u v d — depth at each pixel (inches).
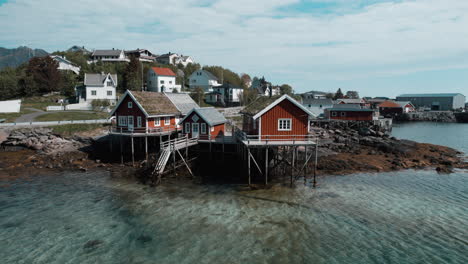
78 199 1061.8
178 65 5260.8
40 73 3117.6
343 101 3774.6
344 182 1263.5
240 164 1435.8
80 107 2704.2
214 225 864.9
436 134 2891.2
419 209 987.9
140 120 1563.7
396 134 2888.8
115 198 1071.6
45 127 1908.2
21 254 725.9
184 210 965.2
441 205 1023.0
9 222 882.8
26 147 1722.4
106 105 2687.0
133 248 751.1
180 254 725.3
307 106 3339.1
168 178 1291.8
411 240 793.6
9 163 1486.2
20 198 1068.5
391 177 1342.3
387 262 699.4
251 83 6348.4
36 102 2891.2
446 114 4436.5
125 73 3617.1
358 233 827.4
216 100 3607.3
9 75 3395.7
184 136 1514.5
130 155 1653.5
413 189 1182.3
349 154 1723.7
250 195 1098.1
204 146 1525.6
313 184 1230.3
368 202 1043.3
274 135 1205.7
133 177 1318.9
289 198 1072.2
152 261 699.4
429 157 1659.7
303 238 799.7
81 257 716.0
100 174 1364.4
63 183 1234.6
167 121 1723.7
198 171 1374.3
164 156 1284.4
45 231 832.9
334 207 996.6
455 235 819.4
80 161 1547.7
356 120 2891.2
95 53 4648.1
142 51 5241.1
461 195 1119.0
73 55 4498.0
